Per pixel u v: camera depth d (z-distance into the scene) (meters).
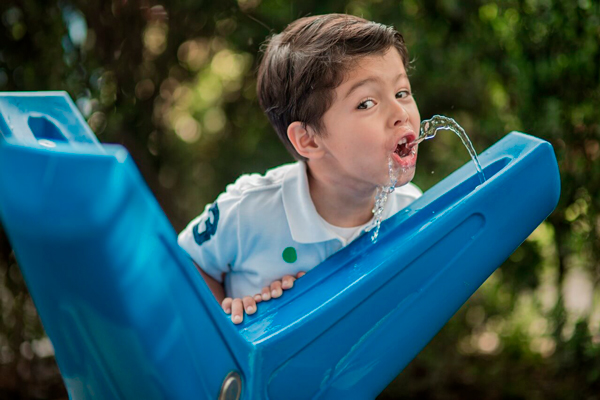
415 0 1.76
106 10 1.70
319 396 0.79
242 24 1.81
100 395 0.63
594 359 1.70
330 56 0.94
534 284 1.92
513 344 2.09
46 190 0.50
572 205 1.66
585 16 1.53
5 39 1.64
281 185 1.10
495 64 1.71
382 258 0.83
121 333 0.56
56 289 0.55
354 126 0.94
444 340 2.04
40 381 1.92
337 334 0.79
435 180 1.92
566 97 1.58
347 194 1.05
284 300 0.89
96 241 0.51
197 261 1.16
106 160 0.51
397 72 0.94
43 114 0.62
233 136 2.04
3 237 1.75
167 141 1.90
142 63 1.78
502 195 0.87
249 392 0.71
